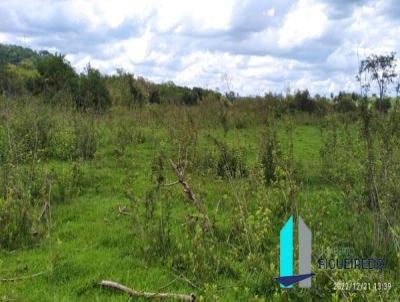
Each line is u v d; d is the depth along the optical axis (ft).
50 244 21.08
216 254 19.99
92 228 24.32
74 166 32.50
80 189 31.37
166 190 26.32
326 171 33.78
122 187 31.86
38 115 43.42
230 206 26.78
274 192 27.48
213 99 67.92
